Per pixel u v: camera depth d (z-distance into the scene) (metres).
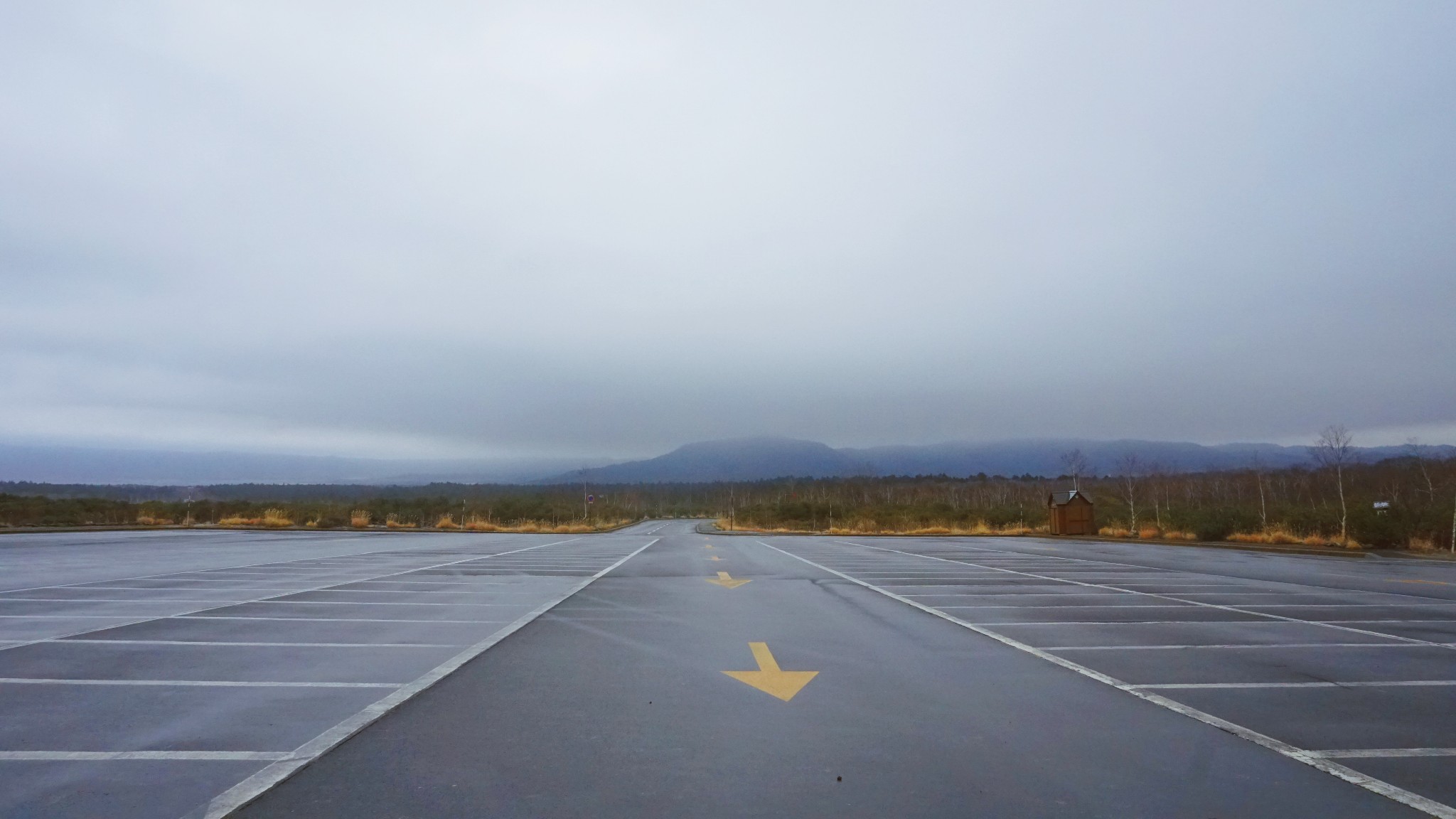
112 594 12.99
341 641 8.88
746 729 5.62
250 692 6.61
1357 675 7.47
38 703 6.22
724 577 16.75
